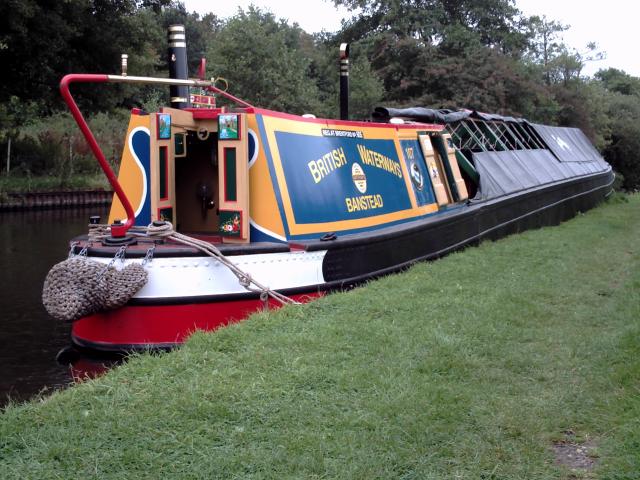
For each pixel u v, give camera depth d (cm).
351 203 926
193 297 717
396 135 1081
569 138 2236
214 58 3017
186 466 387
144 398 473
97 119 3866
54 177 3075
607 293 806
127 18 2908
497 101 3028
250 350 573
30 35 2480
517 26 3575
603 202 2191
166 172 805
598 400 471
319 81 3888
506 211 1388
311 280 805
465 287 817
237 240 776
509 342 610
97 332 722
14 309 961
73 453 398
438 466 387
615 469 374
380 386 495
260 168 794
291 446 405
